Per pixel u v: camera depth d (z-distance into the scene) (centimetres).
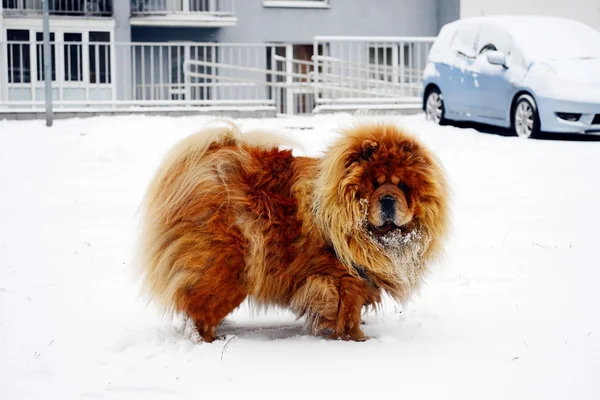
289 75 2534
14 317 626
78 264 789
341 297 564
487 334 582
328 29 2975
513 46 1762
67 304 662
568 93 1631
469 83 1866
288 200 569
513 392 470
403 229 555
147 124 1858
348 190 544
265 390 477
